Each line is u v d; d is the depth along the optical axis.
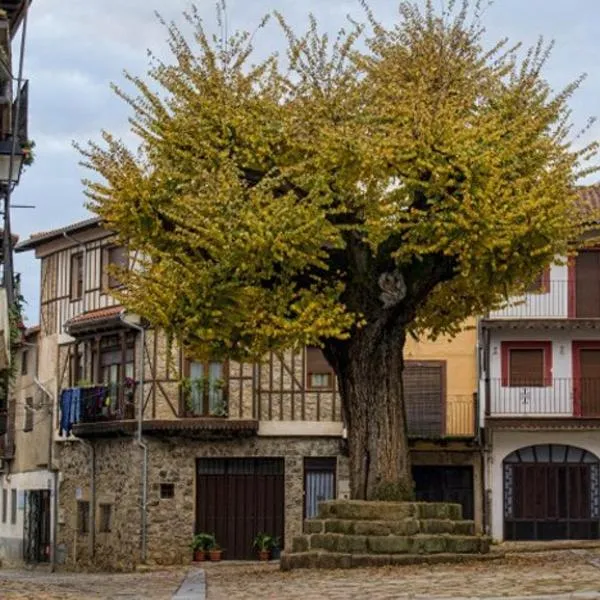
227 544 42.91
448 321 29.86
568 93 26.64
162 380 42.84
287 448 42.84
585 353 44.53
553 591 17.89
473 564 24.47
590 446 44.44
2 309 27.30
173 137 26.19
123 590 22.98
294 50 26.48
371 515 25.81
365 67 26.48
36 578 32.56
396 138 24.78
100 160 26.62
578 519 44.28
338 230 25.44
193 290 25.30
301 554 25.89
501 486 44.22
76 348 47.16
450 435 44.00
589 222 28.03
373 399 27.02
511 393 44.06
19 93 27.25
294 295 25.77
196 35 26.64
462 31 26.86
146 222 26.30
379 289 26.58
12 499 53.84
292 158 26.09
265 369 43.03
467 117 25.84
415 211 25.02
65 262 48.59
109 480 44.72
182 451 42.94
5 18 28.06
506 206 24.80
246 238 24.50
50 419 48.66
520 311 43.94
